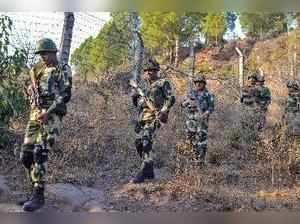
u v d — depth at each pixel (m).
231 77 18.67
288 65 22.23
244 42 32.69
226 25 32.84
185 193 5.51
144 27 27.67
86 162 7.01
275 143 7.59
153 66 6.30
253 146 8.00
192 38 29.48
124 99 9.80
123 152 7.62
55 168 6.30
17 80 6.89
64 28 9.16
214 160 7.82
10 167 6.29
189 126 7.19
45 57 4.91
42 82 4.87
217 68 26.97
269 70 23.98
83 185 5.88
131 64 12.74
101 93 10.10
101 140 7.85
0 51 6.75
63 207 4.85
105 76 11.52
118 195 5.49
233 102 11.02
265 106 9.25
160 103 6.22
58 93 4.84
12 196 5.13
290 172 6.81
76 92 10.38
